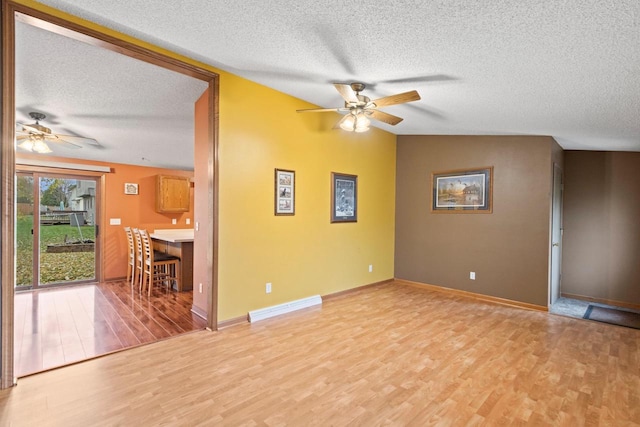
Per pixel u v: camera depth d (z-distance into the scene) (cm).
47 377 237
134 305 422
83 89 337
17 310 398
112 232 617
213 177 331
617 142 431
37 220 534
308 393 222
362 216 509
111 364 259
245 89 353
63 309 403
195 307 395
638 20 164
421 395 222
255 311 367
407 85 304
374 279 536
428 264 532
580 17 168
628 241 480
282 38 244
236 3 202
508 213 452
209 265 337
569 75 237
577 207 519
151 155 594
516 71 242
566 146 494
